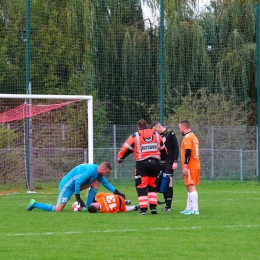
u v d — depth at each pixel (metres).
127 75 68.81
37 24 64.69
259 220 29.30
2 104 63.34
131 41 68.50
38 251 20.77
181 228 26.28
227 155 59.94
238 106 69.06
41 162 52.81
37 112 49.19
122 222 28.22
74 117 56.12
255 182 59.31
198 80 70.00
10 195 46.97
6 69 65.25
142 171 31.16
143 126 31.33
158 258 19.62
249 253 20.53
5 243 22.39
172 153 33.38
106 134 58.72
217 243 22.47
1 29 67.06
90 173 32.66
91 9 66.00
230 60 69.56
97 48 67.12
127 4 70.00
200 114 67.25
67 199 33.16
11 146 52.81
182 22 69.38
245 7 70.81
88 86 65.69
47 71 64.50
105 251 20.77
